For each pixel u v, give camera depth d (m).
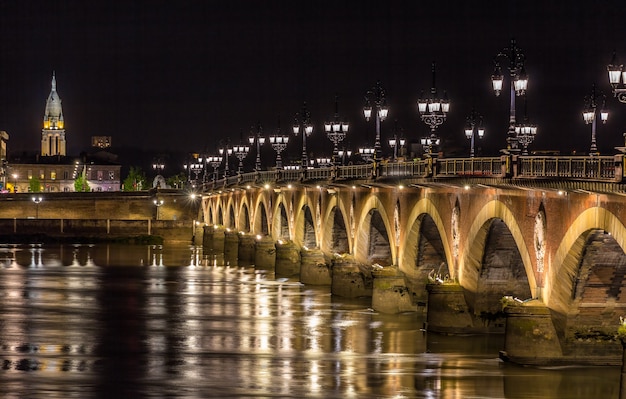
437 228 98.38
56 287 133.62
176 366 78.56
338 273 120.81
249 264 180.00
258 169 180.25
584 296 70.75
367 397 68.06
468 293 88.31
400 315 103.25
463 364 77.06
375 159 109.38
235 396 68.69
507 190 78.75
